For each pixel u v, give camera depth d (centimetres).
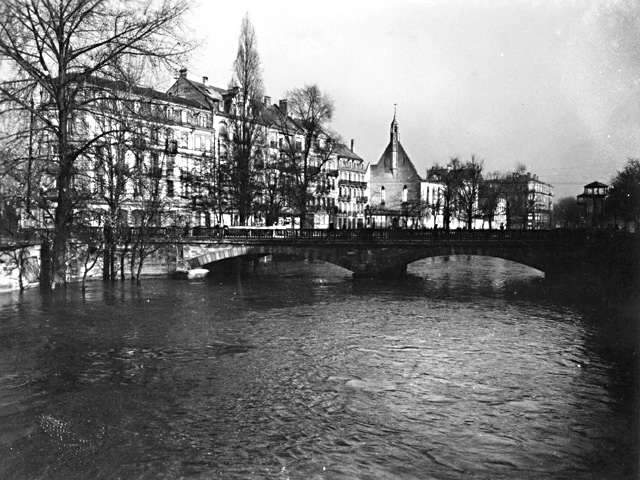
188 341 2506
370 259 5044
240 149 6262
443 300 3888
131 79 3325
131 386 1833
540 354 2298
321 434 1450
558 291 4378
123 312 3231
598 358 2231
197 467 1253
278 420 1542
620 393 1786
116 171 4066
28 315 3055
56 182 3528
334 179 11156
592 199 3947
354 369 2066
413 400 1717
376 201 13462
